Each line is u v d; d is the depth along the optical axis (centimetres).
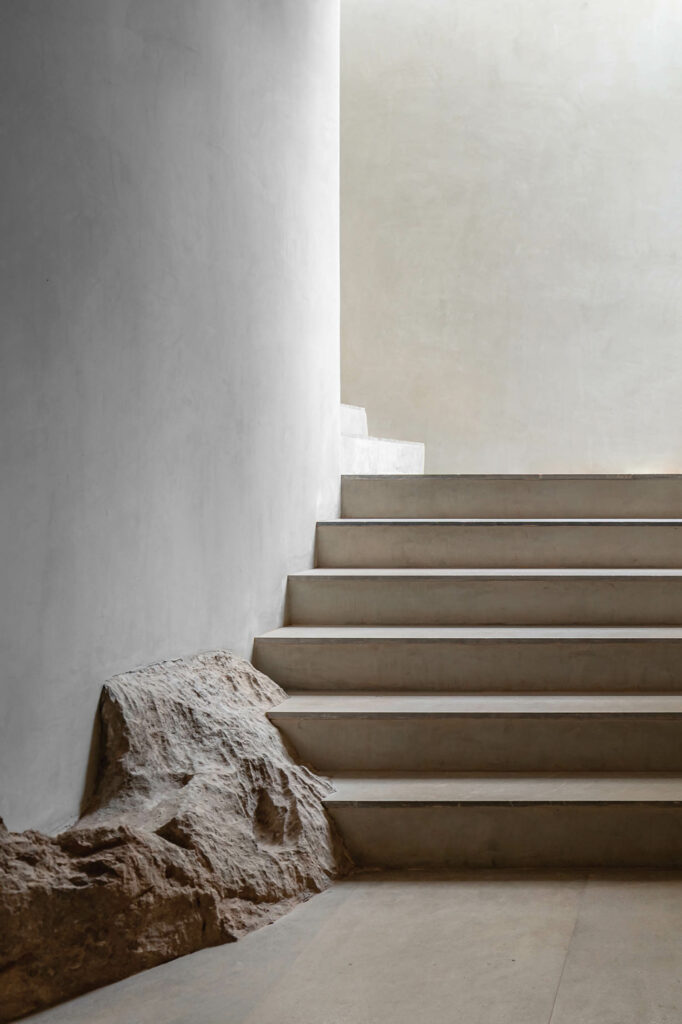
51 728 213
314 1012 182
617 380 586
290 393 361
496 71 593
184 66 274
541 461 592
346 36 608
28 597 204
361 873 253
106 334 233
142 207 250
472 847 256
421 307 601
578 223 587
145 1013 182
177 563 272
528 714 282
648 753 282
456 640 314
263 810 249
